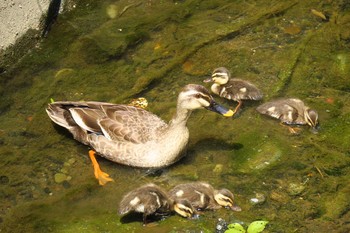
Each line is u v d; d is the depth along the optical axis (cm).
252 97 1377
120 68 1470
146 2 1648
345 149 1281
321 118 1348
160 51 1516
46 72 1451
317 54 1511
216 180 1223
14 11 1418
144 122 1248
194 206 1154
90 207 1170
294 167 1247
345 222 1145
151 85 1425
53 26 1552
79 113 1259
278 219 1151
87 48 1509
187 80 1442
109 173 1238
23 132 1312
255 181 1221
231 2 1652
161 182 1223
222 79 1381
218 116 1358
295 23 1598
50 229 1130
